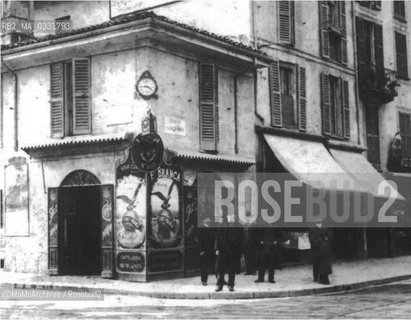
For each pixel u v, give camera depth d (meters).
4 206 18.28
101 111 16.58
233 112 18.69
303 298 13.34
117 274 15.84
